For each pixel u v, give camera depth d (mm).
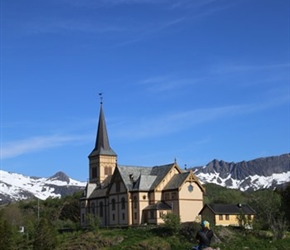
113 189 164125
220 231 131500
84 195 180875
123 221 158250
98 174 191250
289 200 144500
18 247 130500
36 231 128375
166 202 154000
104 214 169250
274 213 147375
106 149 194625
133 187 158125
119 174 161500
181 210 149875
